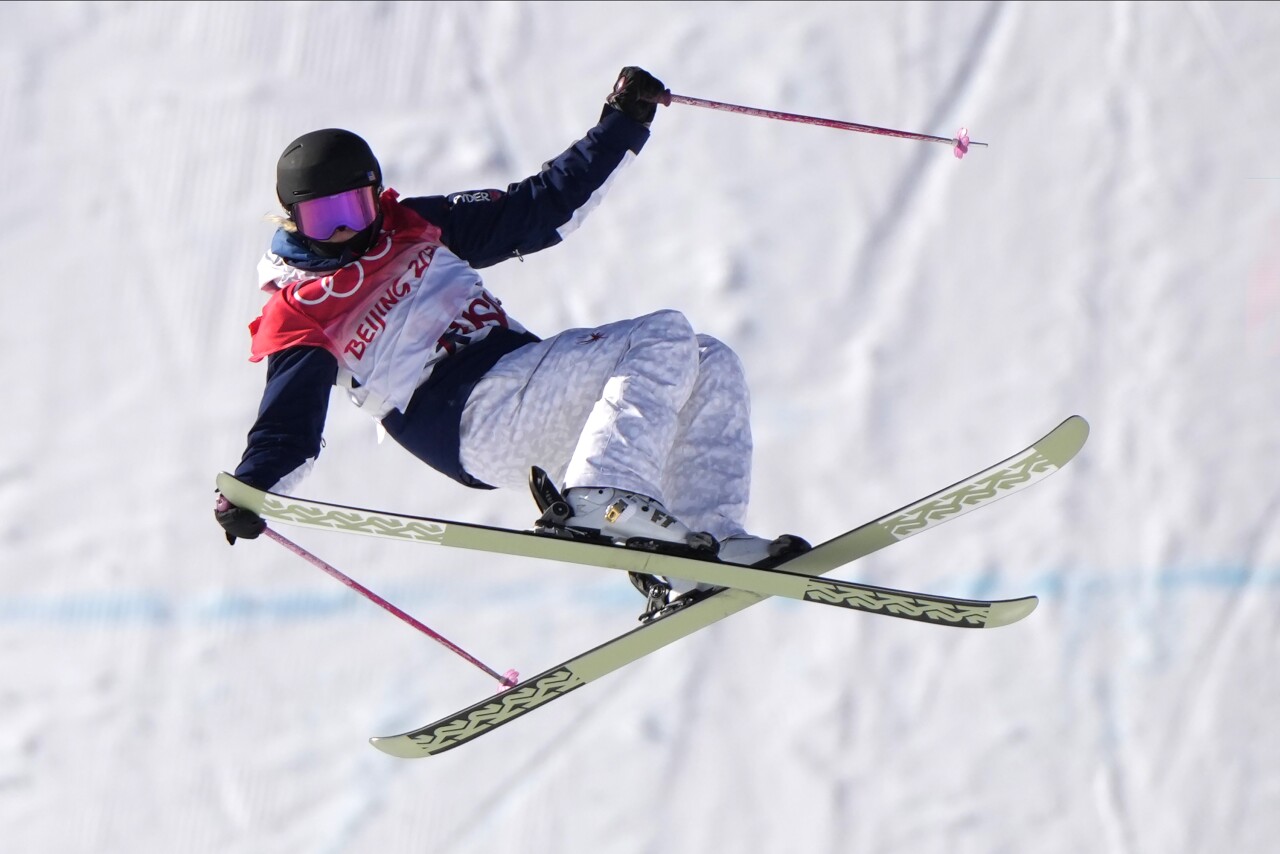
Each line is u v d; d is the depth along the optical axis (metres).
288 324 14.88
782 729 19.98
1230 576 21.23
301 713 20.81
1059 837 19.34
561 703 20.38
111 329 24.95
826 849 19.27
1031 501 21.92
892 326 23.73
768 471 22.27
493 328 15.25
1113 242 24.56
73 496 23.28
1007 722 20.05
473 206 15.77
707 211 25.05
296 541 22.28
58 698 21.31
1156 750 19.89
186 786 20.44
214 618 21.75
